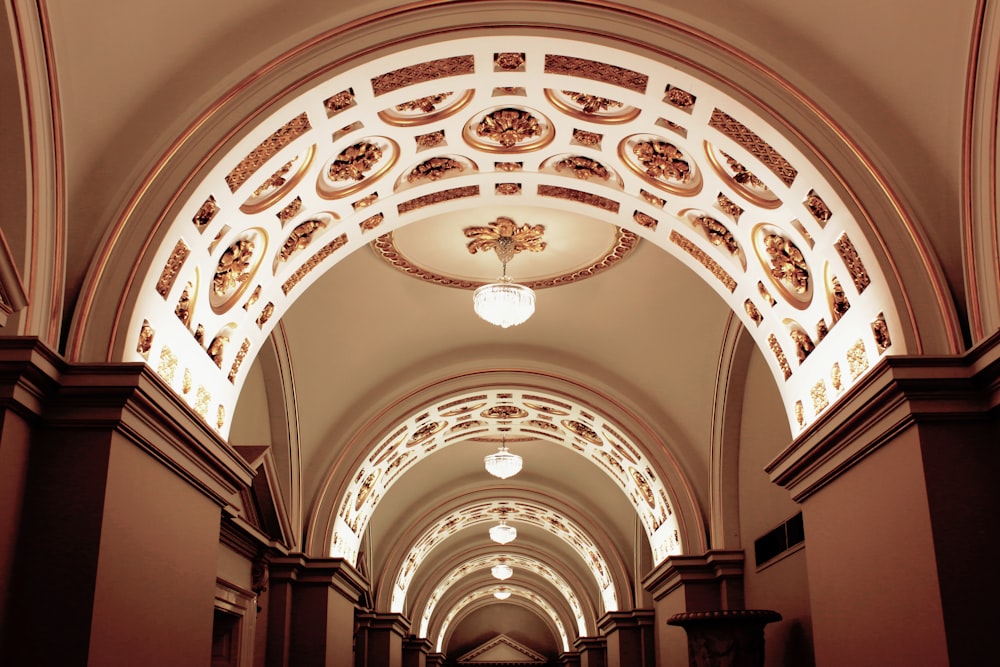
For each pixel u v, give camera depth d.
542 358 13.38
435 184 8.48
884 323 6.25
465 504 20.12
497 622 38.25
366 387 13.05
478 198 8.90
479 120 7.59
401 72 6.63
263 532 10.94
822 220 6.65
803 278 7.28
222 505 7.57
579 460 18.53
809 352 7.52
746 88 6.34
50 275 5.59
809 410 7.66
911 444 5.81
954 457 5.68
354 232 8.65
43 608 5.25
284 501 12.09
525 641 37.81
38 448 5.53
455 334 12.84
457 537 24.97
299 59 6.34
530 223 10.20
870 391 6.05
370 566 19.16
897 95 6.08
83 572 5.31
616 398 13.27
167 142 6.23
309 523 12.68
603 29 6.37
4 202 5.32
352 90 6.64
